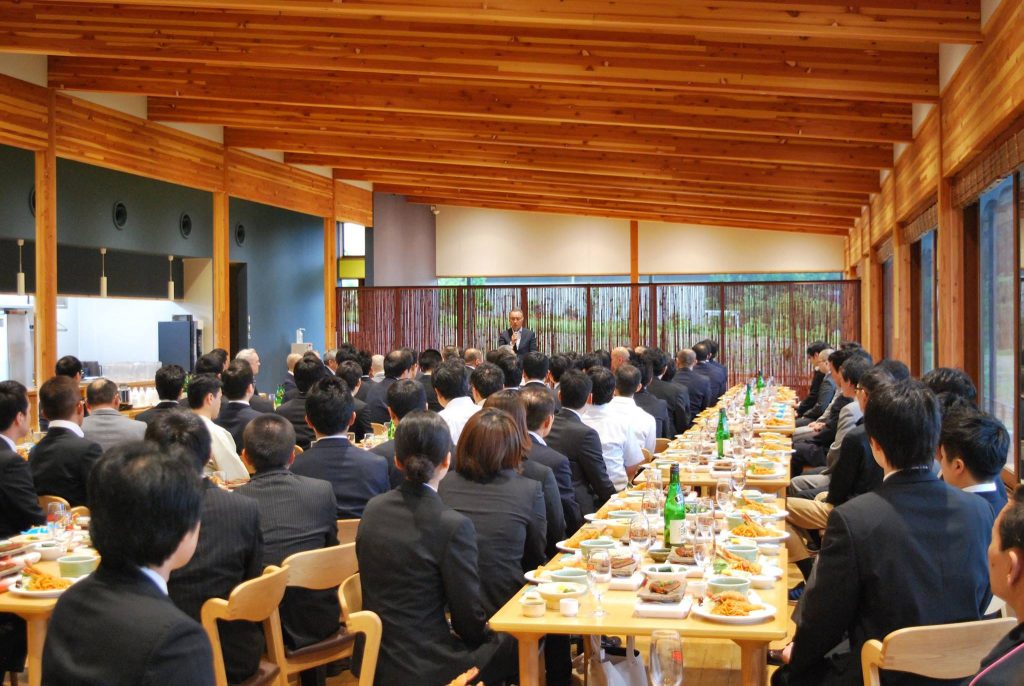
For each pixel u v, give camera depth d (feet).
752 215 55.47
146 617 5.68
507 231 64.18
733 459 20.38
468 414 19.65
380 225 58.29
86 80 32.99
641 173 41.29
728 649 16.83
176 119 37.86
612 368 33.14
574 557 12.07
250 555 10.82
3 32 29.27
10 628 12.80
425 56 27.40
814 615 9.15
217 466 18.39
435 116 37.68
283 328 49.67
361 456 15.10
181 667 5.62
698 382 38.19
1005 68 18.08
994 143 20.72
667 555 12.12
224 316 43.14
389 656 10.51
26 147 32.07
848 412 21.74
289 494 12.61
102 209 36.11
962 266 25.27
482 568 11.73
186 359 41.06
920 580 8.89
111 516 5.85
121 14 28.76
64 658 5.72
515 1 21.84
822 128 30.42
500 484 12.14
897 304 35.47
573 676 14.99
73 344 42.50
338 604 12.67
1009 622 8.30
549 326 54.24
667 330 53.42
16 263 33.81
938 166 25.40
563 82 27.12
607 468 20.62
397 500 10.94
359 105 33.83
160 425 10.76
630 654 11.95
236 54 28.55
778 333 52.34
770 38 25.49
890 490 9.22
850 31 20.47
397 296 54.75
